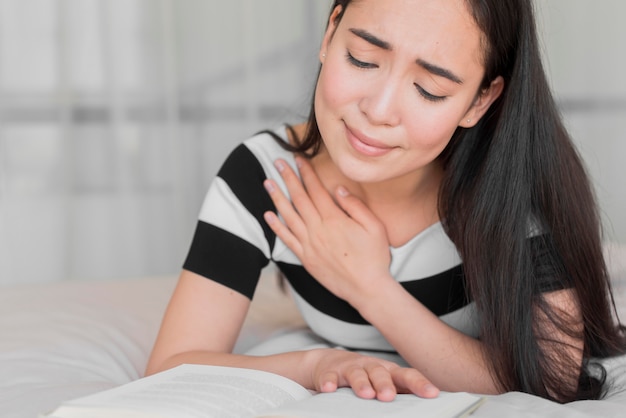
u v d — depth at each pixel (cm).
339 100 99
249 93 325
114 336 141
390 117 97
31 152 304
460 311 124
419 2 95
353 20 97
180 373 91
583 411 94
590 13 329
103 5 310
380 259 116
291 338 138
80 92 308
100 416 76
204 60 322
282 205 120
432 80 97
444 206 116
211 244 120
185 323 117
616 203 322
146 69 314
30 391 108
